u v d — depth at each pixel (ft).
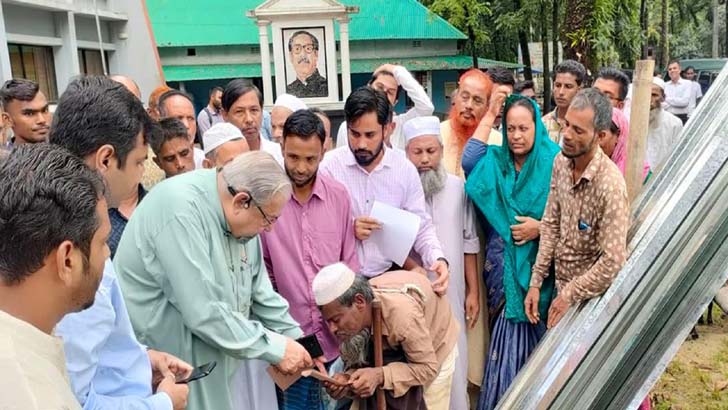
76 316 4.94
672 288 6.29
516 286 10.21
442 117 52.06
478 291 11.16
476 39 45.70
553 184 9.53
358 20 50.55
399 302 8.39
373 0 52.06
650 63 8.19
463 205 10.89
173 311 7.17
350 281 8.05
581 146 8.36
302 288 9.15
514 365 10.28
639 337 6.37
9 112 11.62
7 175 3.62
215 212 7.00
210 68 48.21
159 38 47.34
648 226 7.80
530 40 48.65
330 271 8.11
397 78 14.08
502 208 10.31
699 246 6.21
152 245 6.93
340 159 10.41
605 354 6.69
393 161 10.26
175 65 48.37
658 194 8.08
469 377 11.10
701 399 12.50
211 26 48.91
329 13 31.24
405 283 8.91
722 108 7.08
